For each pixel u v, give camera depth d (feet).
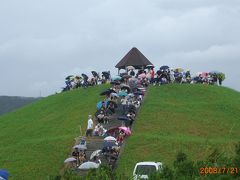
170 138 191.83
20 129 238.89
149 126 216.13
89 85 292.40
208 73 300.40
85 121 227.81
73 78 304.71
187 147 180.65
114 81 270.67
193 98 266.16
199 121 225.97
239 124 226.99
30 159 178.81
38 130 229.86
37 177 161.58
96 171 77.46
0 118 280.10
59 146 190.70
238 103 261.24
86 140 196.24
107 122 219.20
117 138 190.29
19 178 161.58
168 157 172.76
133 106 228.22
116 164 168.66
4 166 173.88
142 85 277.85
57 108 268.00
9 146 207.41
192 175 71.92
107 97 244.42
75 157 172.45
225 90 287.48
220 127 220.84
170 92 271.69
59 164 172.76
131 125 216.13
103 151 173.47
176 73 293.23
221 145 178.09
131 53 329.72
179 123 222.07
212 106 248.11
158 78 282.56
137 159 172.14
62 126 228.84
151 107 239.91
